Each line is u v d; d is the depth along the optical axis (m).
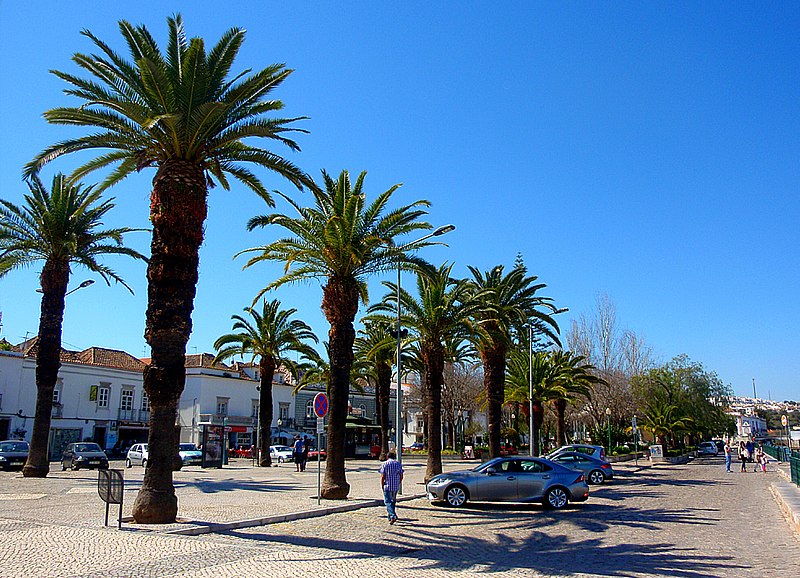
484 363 32.22
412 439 87.31
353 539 13.59
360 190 22.06
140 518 13.94
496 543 13.32
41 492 21.66
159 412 14.33
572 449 32.72
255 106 16.62
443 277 27.67
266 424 43.12
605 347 59.12
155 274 14.65
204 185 15.48
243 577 9.09
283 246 21.28
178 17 16.22
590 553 12.15
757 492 26.34
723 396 81.50
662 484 31.03
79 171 17.61
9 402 48.12
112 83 15.80
